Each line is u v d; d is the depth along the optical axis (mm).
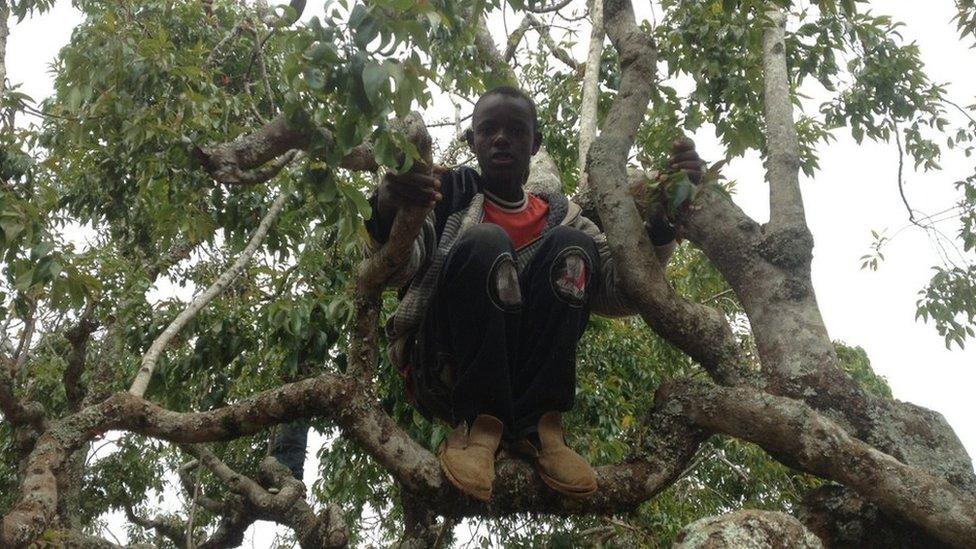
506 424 2896
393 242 2658
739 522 2689
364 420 2895
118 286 7086
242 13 8484
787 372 3188
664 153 5324
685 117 5141
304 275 6391
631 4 3779
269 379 7379
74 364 5172
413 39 2506
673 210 3279
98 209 7664
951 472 3012
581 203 3611
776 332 3270
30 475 2869
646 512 8266
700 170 3393
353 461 8023
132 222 7828
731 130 5109
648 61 3617
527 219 3199
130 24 5988
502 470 2904
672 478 3053
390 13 2521
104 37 6055
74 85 5723
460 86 5816
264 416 2967
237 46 8047
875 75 6422
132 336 6820
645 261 3207
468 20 5246
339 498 8930
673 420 3094
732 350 3238
